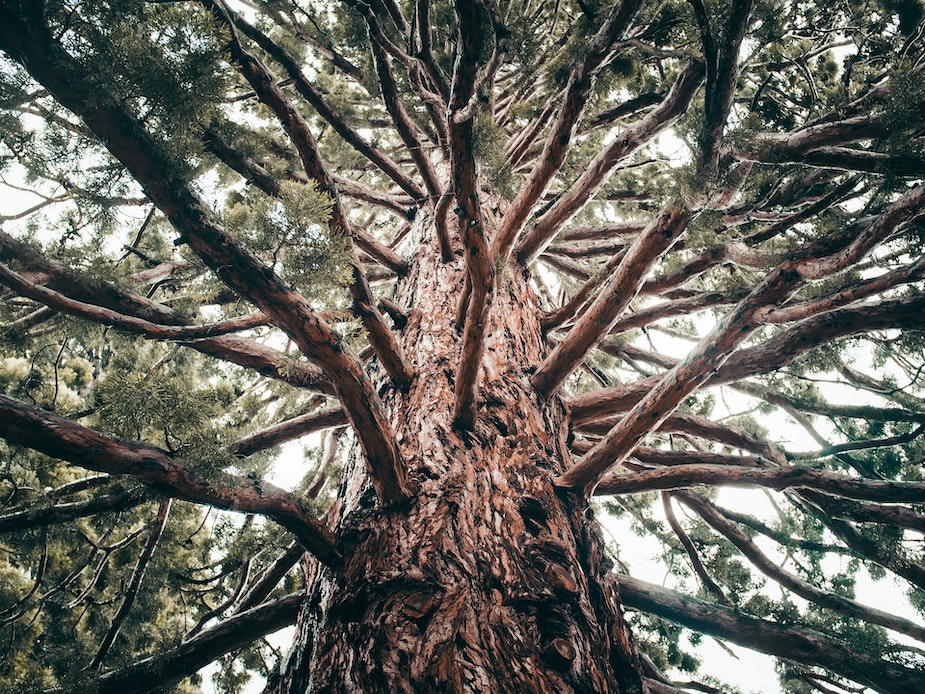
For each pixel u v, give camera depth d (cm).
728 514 561
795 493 431
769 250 383
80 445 249
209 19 243
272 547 539
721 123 287
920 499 332
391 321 442
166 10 242
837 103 371
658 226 330
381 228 859
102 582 577
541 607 263
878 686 354
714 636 383
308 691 248
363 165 674
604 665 260
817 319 343
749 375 373
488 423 343
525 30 355
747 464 417
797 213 414
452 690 222
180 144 257
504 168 388
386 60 452
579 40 435
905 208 291
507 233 412
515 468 324
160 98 241
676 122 370
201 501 272
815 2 582
